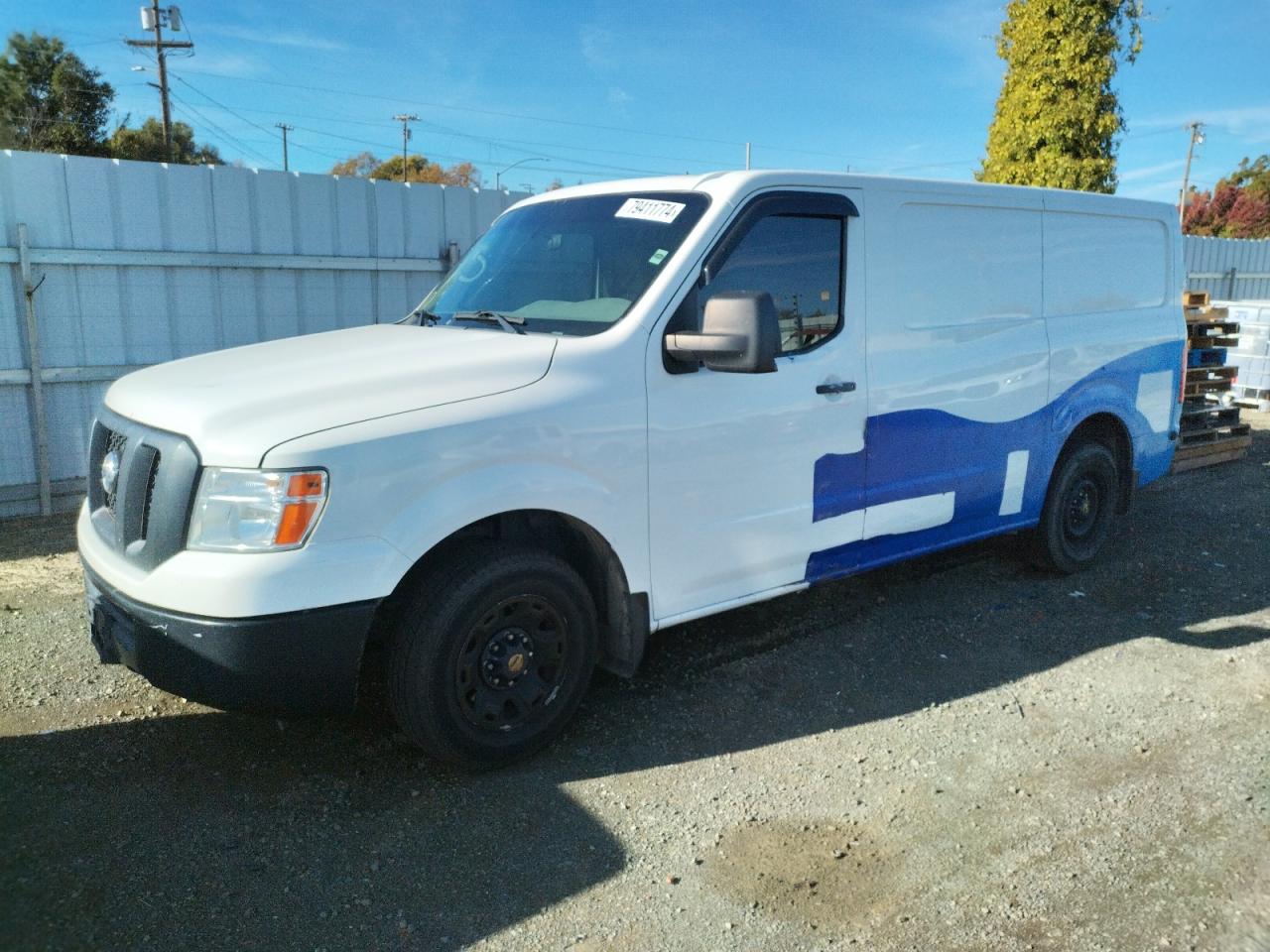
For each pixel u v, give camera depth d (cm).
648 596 381
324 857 302
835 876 297
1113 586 566
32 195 665
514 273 429
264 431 299
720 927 274
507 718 353
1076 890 291
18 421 684
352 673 310
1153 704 414
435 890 288
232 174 737
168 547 304
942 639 485
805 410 416
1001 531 532
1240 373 1242
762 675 440
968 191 482
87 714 391
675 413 376
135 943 260
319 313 796
